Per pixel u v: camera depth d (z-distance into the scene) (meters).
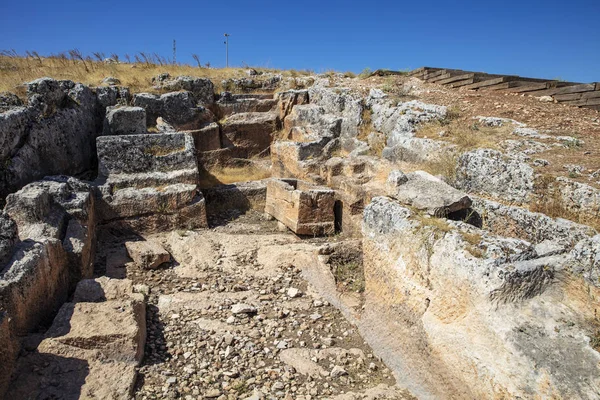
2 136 6.39
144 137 8.37
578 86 7.46
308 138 10.71
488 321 3.09
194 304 5.27
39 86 8.17
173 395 3.69
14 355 3.50
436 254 3.67
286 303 5.41
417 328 3.80
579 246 3.23
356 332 4.83
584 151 5.20
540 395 2.70
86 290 4.84
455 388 3.31
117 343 3.93
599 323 2.98
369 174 8.10
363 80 12.02
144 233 7.48
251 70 15.07
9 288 3.68
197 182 8.20
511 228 4.64
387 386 3.93
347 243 6.08
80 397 3.38
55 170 7.95
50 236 5.39
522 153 5.29
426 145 6.73
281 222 7.98
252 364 4.23
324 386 3.94
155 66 14.48
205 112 12.02
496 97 8.48
